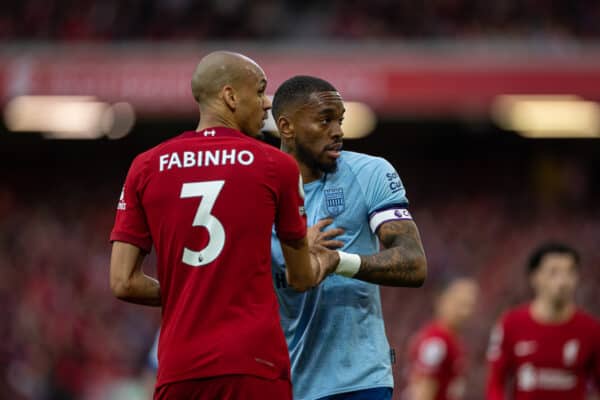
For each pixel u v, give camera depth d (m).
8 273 71.75
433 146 85.12
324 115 15.88
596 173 84.00
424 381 32.69
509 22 75.06
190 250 13.53
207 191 13.60
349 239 16.16
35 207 82.31
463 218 80.12
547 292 26.05
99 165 85.06
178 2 77.75
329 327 16.02
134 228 14.09
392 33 75.94
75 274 72.75
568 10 75.69
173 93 67.88
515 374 26.72
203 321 13.35
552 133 81.50
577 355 26.02
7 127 79.50
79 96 67.94
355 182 16.27
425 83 68.31
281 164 13.91
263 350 13.37
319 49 70.62
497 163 84.44
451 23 75.50
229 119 14.46
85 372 63.34
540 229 78.00
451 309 33.31
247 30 77.38
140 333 65.19
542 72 68.00
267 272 13.76
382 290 66.88
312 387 16.02
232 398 13.20
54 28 76.94
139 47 71.12
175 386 13.36
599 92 67.81
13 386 61.66
